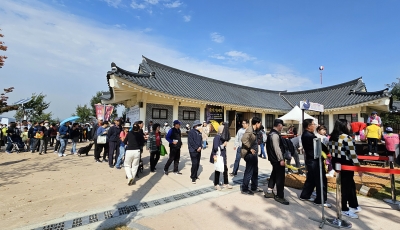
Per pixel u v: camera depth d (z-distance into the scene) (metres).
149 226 3.37
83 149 10.10
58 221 3.51
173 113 15.75
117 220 3.55
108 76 11.42
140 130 6.38
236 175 6.86
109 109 17.75
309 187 4.60
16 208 4.03
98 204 4.25
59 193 4.87
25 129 12.87
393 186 4.68
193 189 5.29
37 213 3.81
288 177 6.32
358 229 3.41
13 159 9.43
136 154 5.64
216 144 5.34
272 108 21.89
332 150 4.21
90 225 3.38
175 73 20.30
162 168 7.63
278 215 3.88
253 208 4.18
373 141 8.87
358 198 4.94
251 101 22.12
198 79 22.09
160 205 4.23
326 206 4.30
